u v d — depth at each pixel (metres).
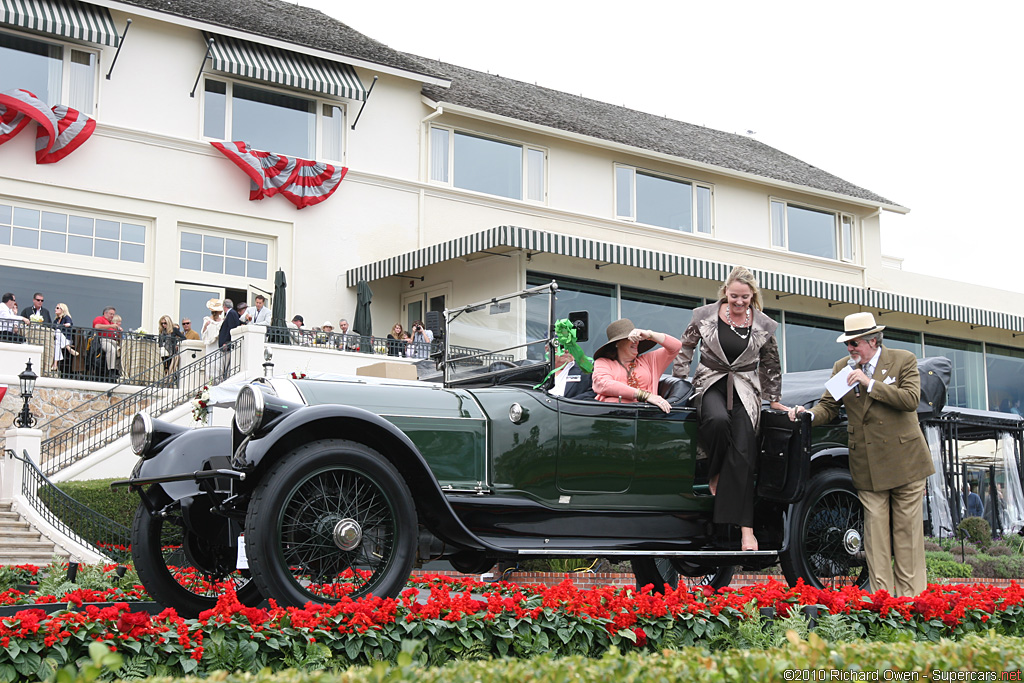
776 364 6.50
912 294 28.38
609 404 6.12
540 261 20.25
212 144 19.30
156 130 18.92
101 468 14.79
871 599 5.74
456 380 7.02
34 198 17.59
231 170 19.58
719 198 25.64
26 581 8.34
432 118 21.72
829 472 6.90
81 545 12.54
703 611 5.40
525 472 5.85
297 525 4.97
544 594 5.40
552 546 5.83
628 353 6.60
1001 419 17.28
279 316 17.94
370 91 20.91
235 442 5.32
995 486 18.58
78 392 15.84
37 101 17.28
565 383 6.68
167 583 5.96
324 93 20.62
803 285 22.36
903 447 6.59
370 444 5.29
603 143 23.50
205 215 19.20
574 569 12.38
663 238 24.58
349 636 4.59
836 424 7.23
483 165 22.62
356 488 5.10
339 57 20.20
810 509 6.73
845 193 27.31
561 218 23.27
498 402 5.92
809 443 6.28
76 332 16.22
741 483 6.20
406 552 5.07
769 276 21.80
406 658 3.16
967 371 27.25
